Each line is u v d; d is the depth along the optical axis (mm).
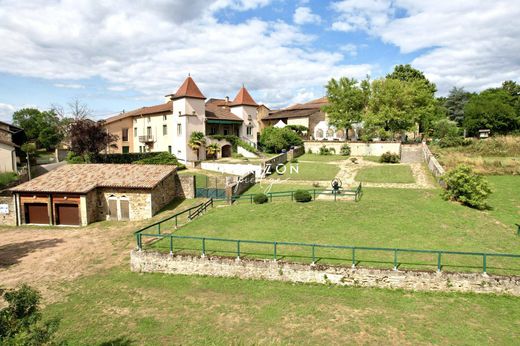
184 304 13914
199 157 52156
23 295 8062
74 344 11625
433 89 68375
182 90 51281
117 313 13539
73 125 46688
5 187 37531
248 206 26516
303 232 19969
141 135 60344
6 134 44562
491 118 61031
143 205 28422
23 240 24469
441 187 30828
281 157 46594
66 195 27906
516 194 28406
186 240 19703
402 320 11961
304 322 12117
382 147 50375
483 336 10945
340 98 55969
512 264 15320
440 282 13828
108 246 22312
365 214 22547
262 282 15453
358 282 14578
